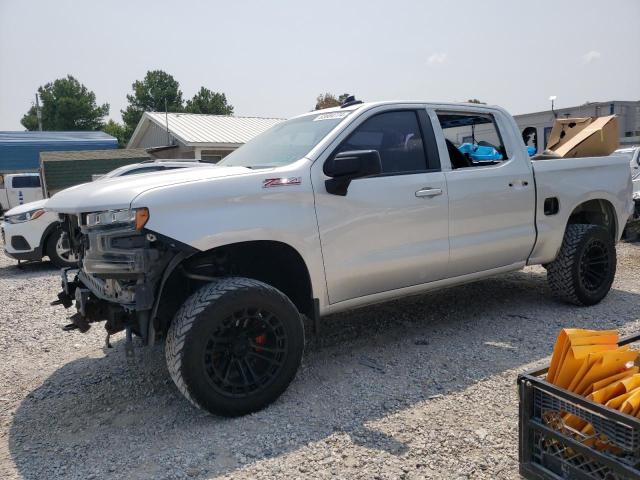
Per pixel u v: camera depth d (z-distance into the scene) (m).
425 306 5.62
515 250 4.89
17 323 5.82
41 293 7.36
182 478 2.73
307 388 3.73
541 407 2.31
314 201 3.67
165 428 3.29
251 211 3.41
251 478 2.70
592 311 5.24
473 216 4.54
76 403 3.75
